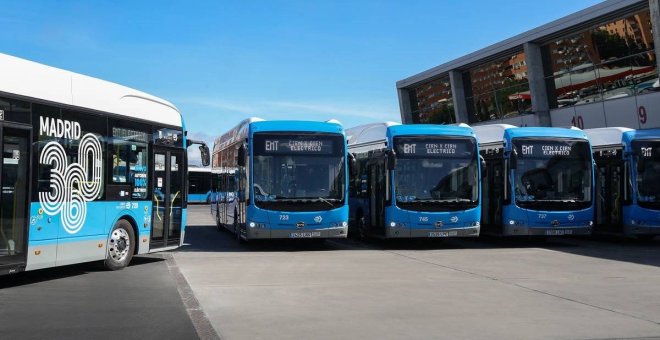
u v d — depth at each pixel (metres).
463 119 40.22
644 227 17.69
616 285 10.59
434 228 16.61
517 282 10.84
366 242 19.17
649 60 27.41
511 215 17.38
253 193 15.67
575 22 29.78
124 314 7.83
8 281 10.50
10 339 6.49
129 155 11.95
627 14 27.75
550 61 32.91
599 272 12.28
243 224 16.53
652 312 8.27
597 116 30.44
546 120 33.19
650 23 26.95
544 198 17.42
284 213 15.59
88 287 9.89
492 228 18.50
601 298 9.30
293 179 15.86
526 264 13.54
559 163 17.73
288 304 8.62
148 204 12.54
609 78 29.55
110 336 6.68
